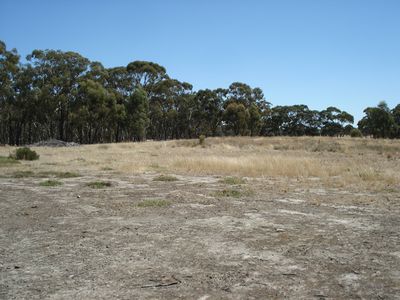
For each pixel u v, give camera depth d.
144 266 5.12
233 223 7.63
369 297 4.14
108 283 4.54
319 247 6.00
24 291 4.31
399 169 18.89
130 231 7.01
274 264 5.20
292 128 98.44
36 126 83.88
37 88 62.31
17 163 22.33
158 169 19.08
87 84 62.94
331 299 4.09
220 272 4.90
